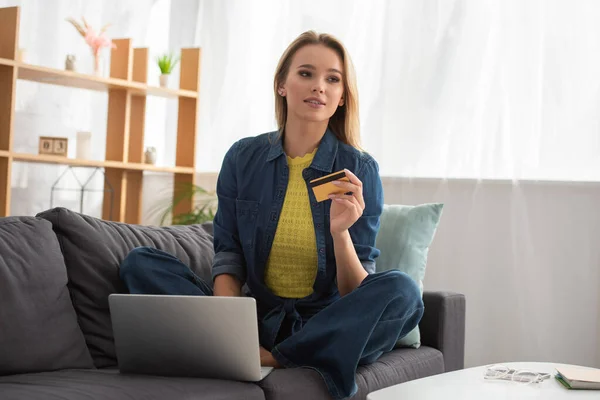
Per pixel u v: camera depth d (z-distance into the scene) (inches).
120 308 69.4
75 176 172.9
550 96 126.9
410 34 140.3
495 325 132.3
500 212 132.1
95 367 77.6
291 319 81.9
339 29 151.4
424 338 93.5
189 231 95.5
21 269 72.8
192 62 168.2
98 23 173.5
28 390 59.5
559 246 126.3
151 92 162.9
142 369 71.7
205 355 68.8
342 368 71.8
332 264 82.7
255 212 85.0
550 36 126.9
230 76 170.9
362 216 83.8
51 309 73.9
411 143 140.3
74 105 172.1
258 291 85.0
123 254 83.7
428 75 138.6
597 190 123.0
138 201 169.3
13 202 163.8
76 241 80.6
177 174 171.3
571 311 125.3
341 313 73.8
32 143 166.2
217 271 85.2
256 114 167.2
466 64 135.3
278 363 75.7
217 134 172.4
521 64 129.9
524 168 129.4
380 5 146.9
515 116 130.3
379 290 73.9
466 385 65.1
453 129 136.4
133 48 164.4
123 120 161.8
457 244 136.0
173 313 67.8
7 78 137.6
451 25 136.6
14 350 69.3
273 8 164.1
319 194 77.5
